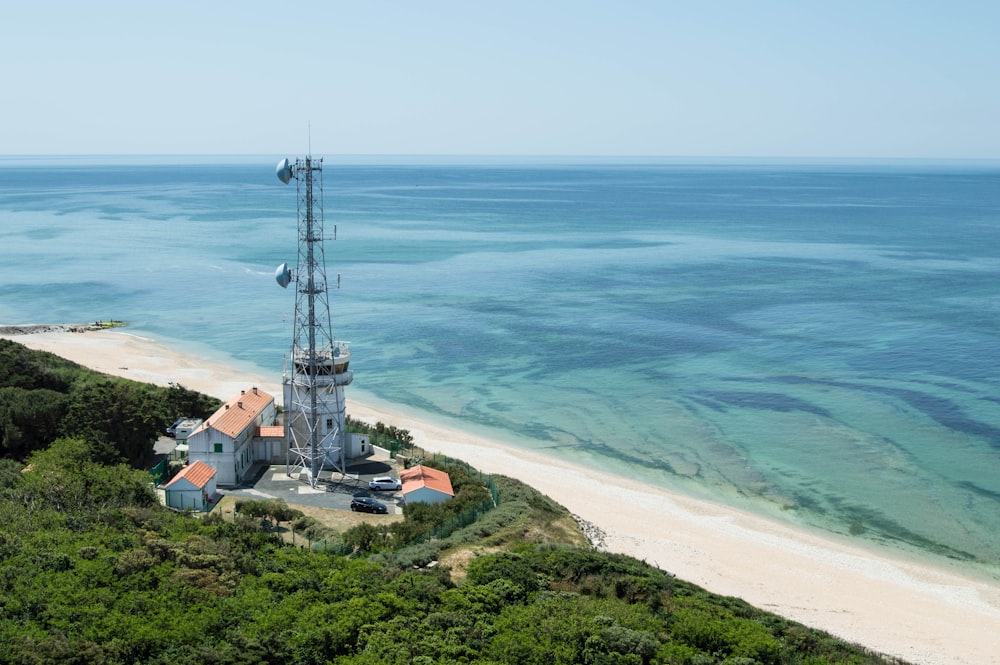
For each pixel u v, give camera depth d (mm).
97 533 43844
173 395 75938
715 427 82062
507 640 36312
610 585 44812
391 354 108250
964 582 53594
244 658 32719
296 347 64938
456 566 47219
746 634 39562
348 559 45750
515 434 80625
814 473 71062
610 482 68875
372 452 68188
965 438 78562
